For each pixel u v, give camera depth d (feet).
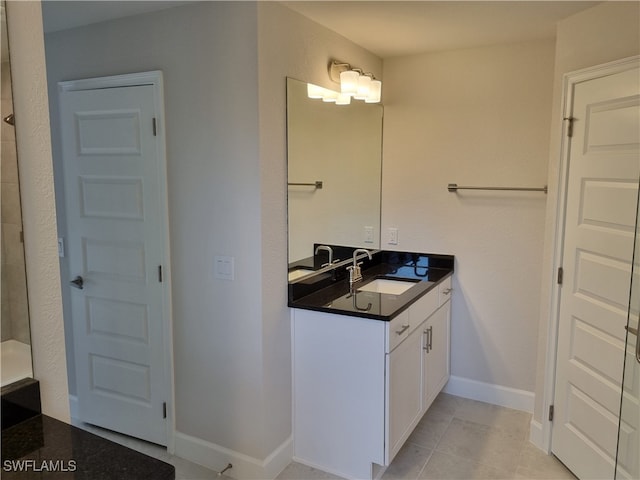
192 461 8.80
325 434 8.49
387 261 11.82
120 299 9.22
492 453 9.15
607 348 7.61
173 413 8.94
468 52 10.46
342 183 9.89
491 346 10.95
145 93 8.32
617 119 7.36
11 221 4.05
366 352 7.93
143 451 9.10
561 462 8.79
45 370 4.40
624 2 7.27
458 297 11.16
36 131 4.16
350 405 8.19
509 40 9.82
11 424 4.22
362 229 10.96
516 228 10.41
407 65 11.07
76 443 4.12
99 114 8.84
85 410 10.00
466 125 10.64
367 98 9.99
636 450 6.07
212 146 7.84
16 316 4.16
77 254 9.54
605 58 7.64
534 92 9.96
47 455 3.95
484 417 10.44
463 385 11.35
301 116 8.40
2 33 3.86
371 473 8.17
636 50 7.13
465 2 7.70
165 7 7.82
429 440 9.57
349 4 7.73
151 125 8.35
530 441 9.50
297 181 8.45
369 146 11.00
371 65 10.82
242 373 8.11
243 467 8.29
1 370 4.14
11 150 3.99
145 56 8.25
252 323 7.89
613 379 7.48
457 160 10.82
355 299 8.66
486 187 10.55
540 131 9.99
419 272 10.87
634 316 6.14
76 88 9.00
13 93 3.98
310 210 8.88
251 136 7.48
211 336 8.33
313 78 8.71
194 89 7.87
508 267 10.59
